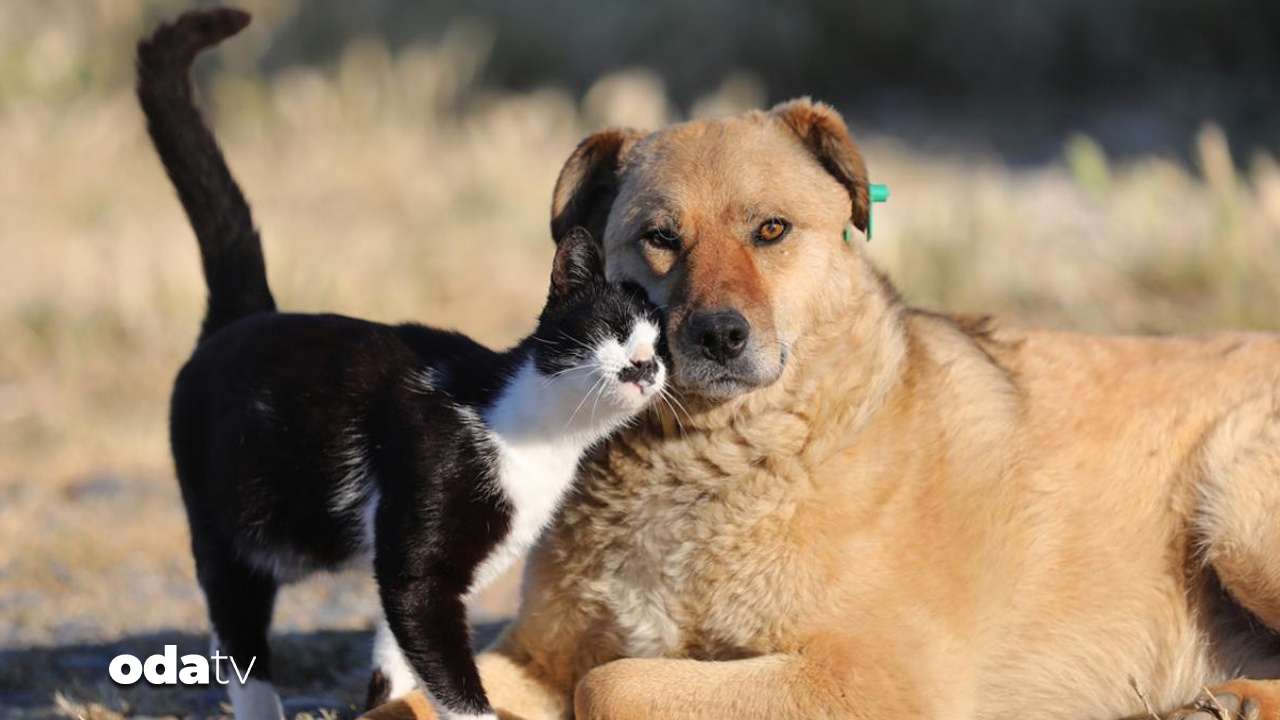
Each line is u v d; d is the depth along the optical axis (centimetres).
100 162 2567
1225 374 943
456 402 781
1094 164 1903
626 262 855
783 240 834
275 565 850
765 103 3188
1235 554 881
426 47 3136
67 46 2791
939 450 869
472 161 2644
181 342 1891
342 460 805
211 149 972
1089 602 897
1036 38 3291
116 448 1576
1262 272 1677
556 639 876
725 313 786
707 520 839
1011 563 884
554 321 791
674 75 3322
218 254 967
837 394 841
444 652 766
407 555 764
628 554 858
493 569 796
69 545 1260
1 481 1476
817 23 3409
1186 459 920
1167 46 3253
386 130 2775
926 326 945
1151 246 1862
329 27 3177
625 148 890
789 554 828
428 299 2064
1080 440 916
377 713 817
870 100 3322
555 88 3225
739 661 814
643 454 845
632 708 788
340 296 1977
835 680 798
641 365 779
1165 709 905
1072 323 1720
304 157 2703
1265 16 3189
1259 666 903
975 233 1966
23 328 1892
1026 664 892
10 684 978
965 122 3131
